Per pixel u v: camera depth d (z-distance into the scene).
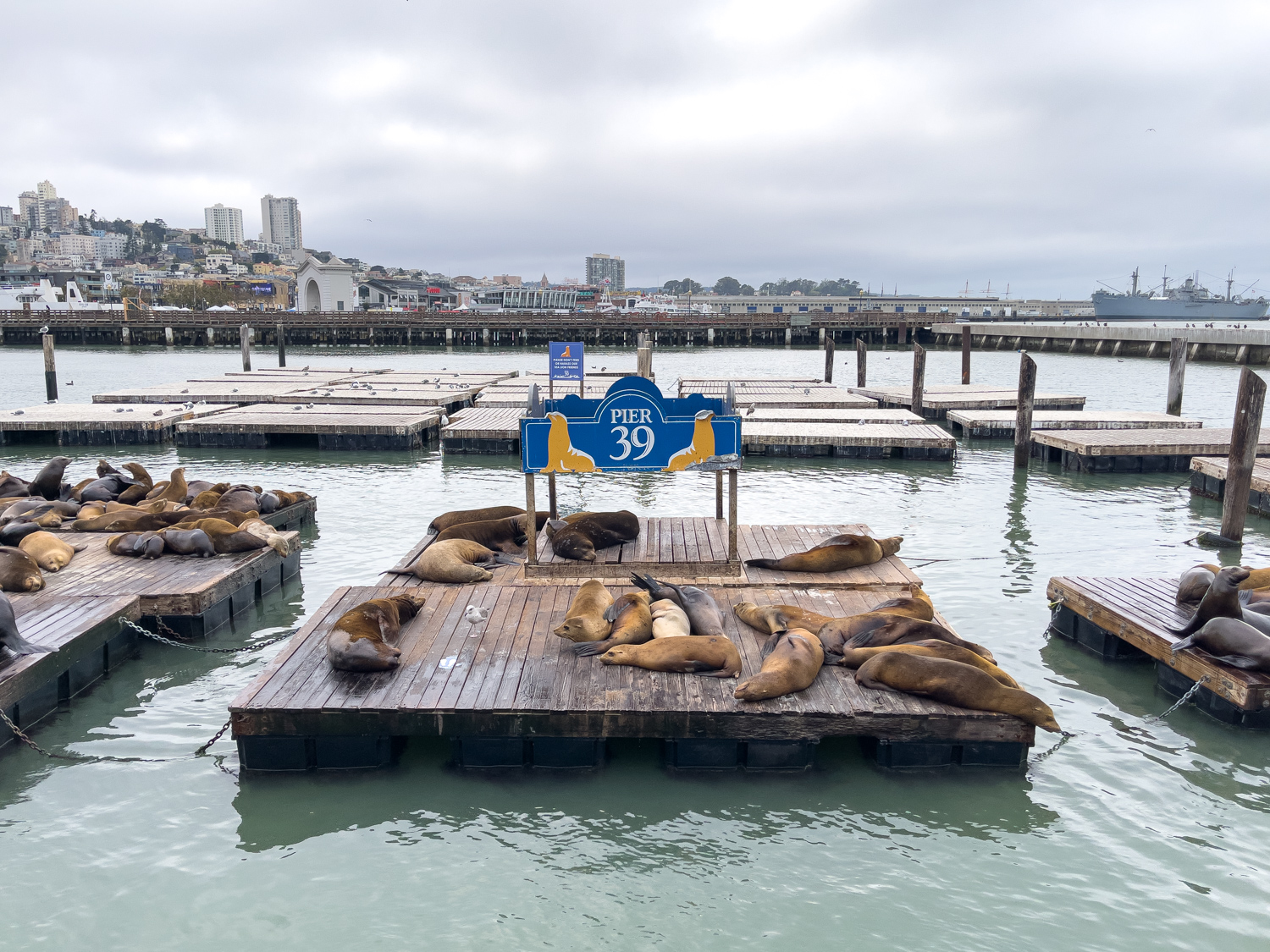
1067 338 62.09
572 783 6.54
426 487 17.48
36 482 13.42
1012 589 11.02
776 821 6.10
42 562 9.89
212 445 22.53
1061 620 9.55
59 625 8.16
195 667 8.78
